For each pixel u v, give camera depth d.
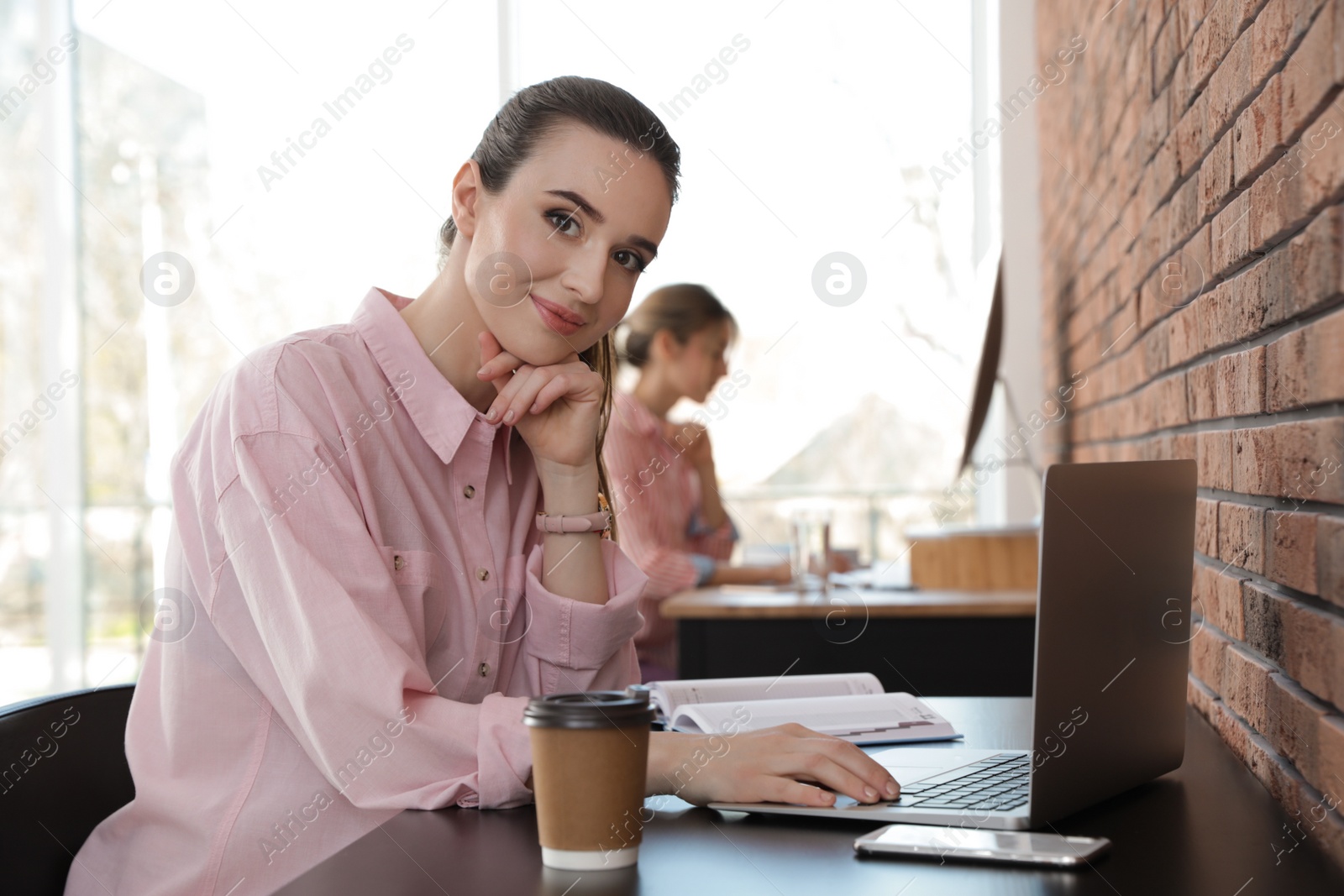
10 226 3.92
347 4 3.70
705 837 0.77
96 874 0.95
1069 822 0.81
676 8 3.80
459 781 0.87
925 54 3.86
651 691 1.19
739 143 3.89
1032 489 3.61
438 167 3.64
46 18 3.91
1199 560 1.23
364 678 0.89
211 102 3.79
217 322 3.81
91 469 3.96
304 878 0.69
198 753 1.00
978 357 2.40
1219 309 1.11
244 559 0.95
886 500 4.25
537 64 3.76
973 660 2.10
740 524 4.30
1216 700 1.13
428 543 1.08
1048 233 3.34
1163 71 1.42
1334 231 0.75
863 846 0.72
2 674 3.91
